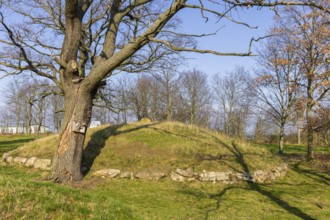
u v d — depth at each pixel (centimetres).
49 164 1344
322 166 1922
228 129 5656
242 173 1337
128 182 1208
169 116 4972
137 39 990
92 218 532
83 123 1124
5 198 509
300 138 4278
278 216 904
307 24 2238
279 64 2695
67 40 1106
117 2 1307
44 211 504
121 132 1652
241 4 646
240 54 690
